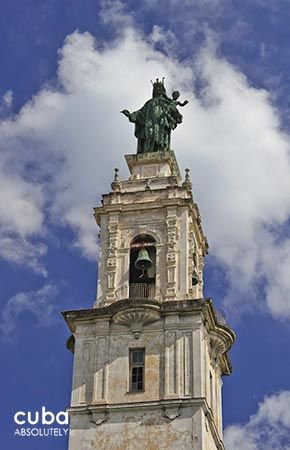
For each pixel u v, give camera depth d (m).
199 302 63.81
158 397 61.38
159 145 74.50
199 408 60.44
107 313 64.62
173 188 70.12
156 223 69.00
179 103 77.62
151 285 66.69
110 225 69.38
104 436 60.62
